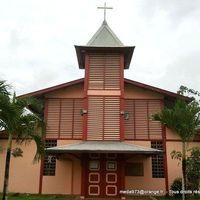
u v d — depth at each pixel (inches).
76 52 1063.0
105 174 946.7
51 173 1009.5
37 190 993.5
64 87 1067.3
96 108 1005.2
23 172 1008.2
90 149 874.8
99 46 1035.9
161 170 1008.2
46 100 1066.7
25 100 722.8
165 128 1040.8
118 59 1053.2
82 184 928.3
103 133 983.0
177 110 860.0
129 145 941.2
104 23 1141.1
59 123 1048.2
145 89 1069.1
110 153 917.2
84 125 989.2
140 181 995.9
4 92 683.4
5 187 687.1
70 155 1016.9
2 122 692.7
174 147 1025.5
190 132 860.0
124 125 1034.7
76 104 1064.2
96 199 896.9
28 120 715.4
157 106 1059.3
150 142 1030.4
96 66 1045.8
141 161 1013.2
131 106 1061.1
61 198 903.1
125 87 1079.6
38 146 749.3
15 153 922.1
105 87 1024.2
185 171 858.8
